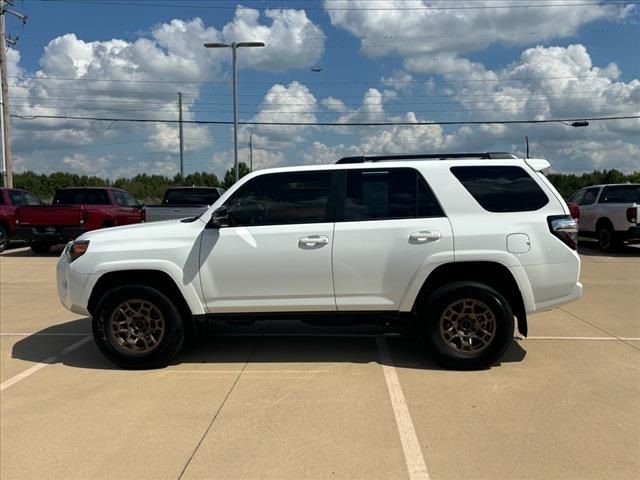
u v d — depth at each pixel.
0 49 22.45
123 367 5.41
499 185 5.26
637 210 14.33
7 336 6.73
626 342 6.20
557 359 5.56
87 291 5.39
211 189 16.36
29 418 4.23
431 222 5.18
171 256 5.31
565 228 5.16
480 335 5.18
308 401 4.50
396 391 4.70
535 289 5.12
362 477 3.33
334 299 5.28
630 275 11.35
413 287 5.17
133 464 3.51
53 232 14.98
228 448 3.71
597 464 3.45
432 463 3.47
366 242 5.20
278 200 5.38
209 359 5.70
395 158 5.54
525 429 3.94
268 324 7.16
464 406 4.36
